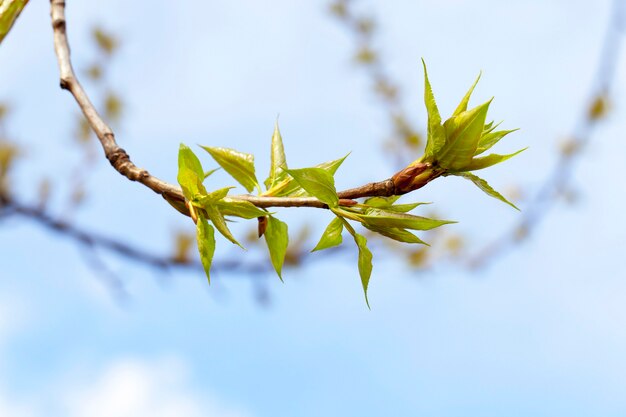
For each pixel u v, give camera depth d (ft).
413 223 2.12
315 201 2.14
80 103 2.31
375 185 2.13
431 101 2.11
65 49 2.40
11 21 2.30
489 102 2.08
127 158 2.21
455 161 2.11
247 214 2.13
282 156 2.24
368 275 2.17
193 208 2.14
